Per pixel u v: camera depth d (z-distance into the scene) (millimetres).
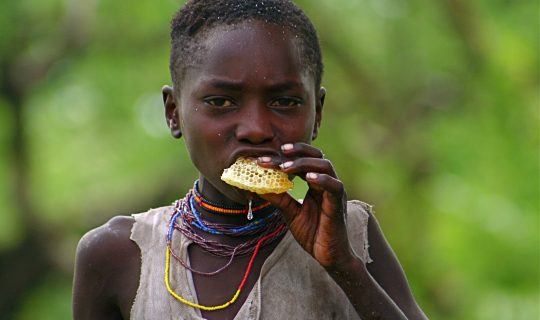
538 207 31734
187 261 8344
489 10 32719
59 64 34312
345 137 33688
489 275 32594
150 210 8883
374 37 34031
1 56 33531
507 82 32094
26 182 34344
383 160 32906
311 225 7816
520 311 31375
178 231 8516
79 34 33375
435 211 33281
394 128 32875
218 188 8125
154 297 8250
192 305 8117
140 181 35469
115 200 34938
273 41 7887
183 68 8195
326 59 33375
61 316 36469
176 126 8727
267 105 7867
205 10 8141
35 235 34406
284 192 7820
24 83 33406
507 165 31938
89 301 8656
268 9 8031
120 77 35250
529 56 32031
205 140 7938
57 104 36500
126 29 34188
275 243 8414
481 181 32469
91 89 35531
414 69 33312
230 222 8461
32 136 36094
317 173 7551
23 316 35906
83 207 34844
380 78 33438
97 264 8602
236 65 7805
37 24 33875
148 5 33844
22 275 34500
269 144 7809
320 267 8312
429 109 33188
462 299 32406
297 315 8125
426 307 32656
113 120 36250
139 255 8523
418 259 32750
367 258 8625
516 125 31953
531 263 32062
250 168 7742
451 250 32938
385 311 7797
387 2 33531
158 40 34500
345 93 33625
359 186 33500
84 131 37281
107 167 37500
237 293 8141
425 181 32875
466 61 32719
